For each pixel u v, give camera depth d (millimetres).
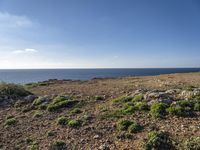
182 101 12273
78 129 11219
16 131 11961
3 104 17125
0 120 13789
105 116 12203
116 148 9273
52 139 10586
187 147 8438
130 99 14227
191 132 9516
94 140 10102
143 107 12391
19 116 14078
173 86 18578
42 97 16875
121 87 20078
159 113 11508
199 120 10555
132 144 9344
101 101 15148
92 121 11867
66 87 23156
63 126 11773
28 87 25734
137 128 10430
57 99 15805
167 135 9469
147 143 8984
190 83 20859
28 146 10242
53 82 29844
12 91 19406
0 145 10688
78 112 13430
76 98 16250
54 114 13680
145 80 27453
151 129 10164
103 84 24188
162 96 13586
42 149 9836
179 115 11203
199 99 12602
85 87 22078
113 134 10367
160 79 27578
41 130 11695
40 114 13852
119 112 12469
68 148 9742
